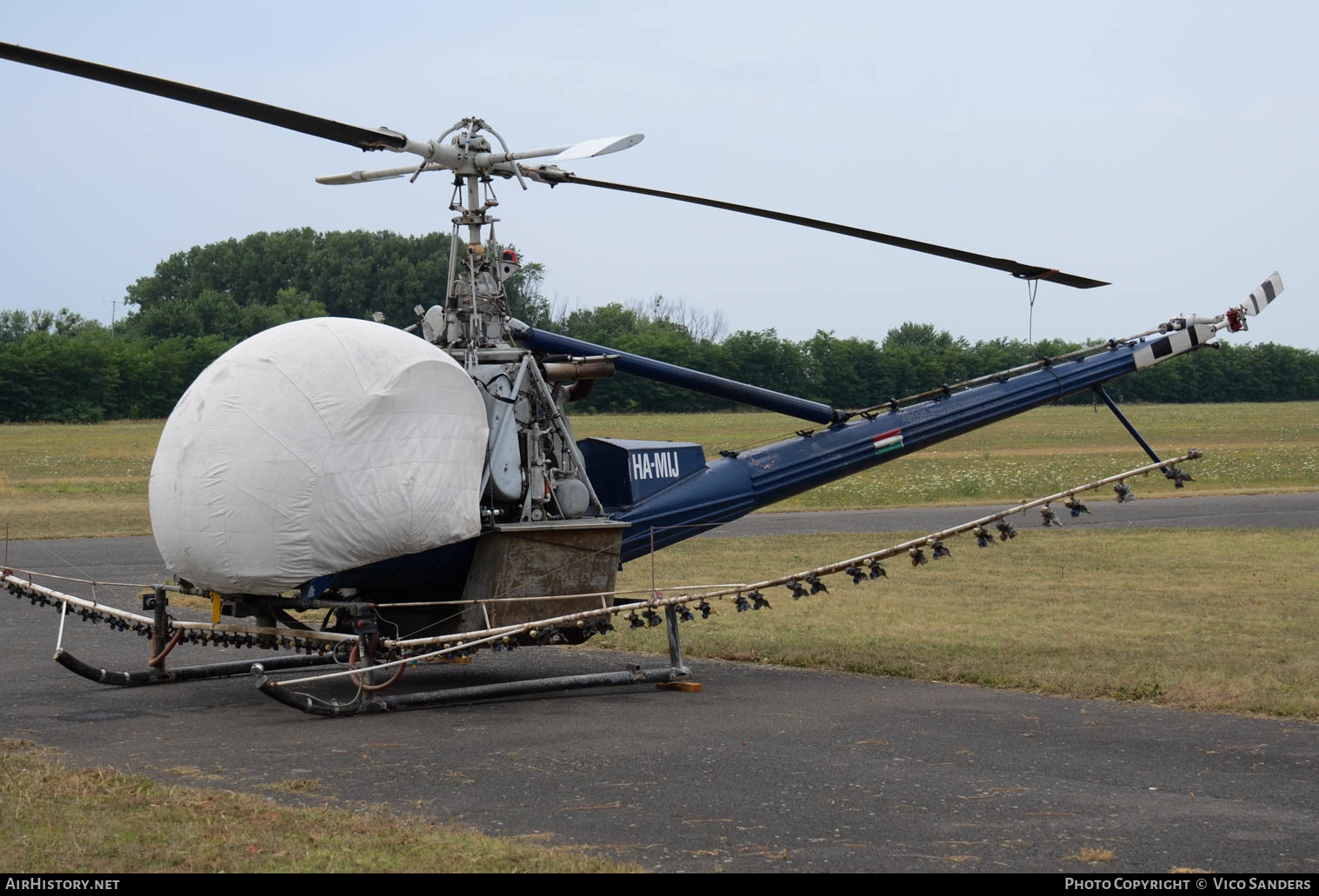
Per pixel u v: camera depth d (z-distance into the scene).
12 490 33.50
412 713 8.98
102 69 6.94
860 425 11.98
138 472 41.41
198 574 8.77
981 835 5.89
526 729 8.38
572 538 9.71
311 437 8.50
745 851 5.62
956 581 16.08
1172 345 12.76
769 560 18.52
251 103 7.66
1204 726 8.42
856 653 11.30
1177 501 29.02
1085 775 7.06
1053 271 10.26
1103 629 12.36
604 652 12.05
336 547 8.59
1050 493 32.03
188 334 112.81
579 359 10.30
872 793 6.64
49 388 86.12
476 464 9.20
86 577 17.20
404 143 9.02
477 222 10.06
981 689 9.88
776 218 10.09
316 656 10.87
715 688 10.02
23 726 8.55
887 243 10.24
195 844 5.52
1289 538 20.78
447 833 5.77
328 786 6.79
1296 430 66.69
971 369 100.94
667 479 10.95
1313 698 9.12
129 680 10.12
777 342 97.38
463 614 9.54
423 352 9.02
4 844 5.49
